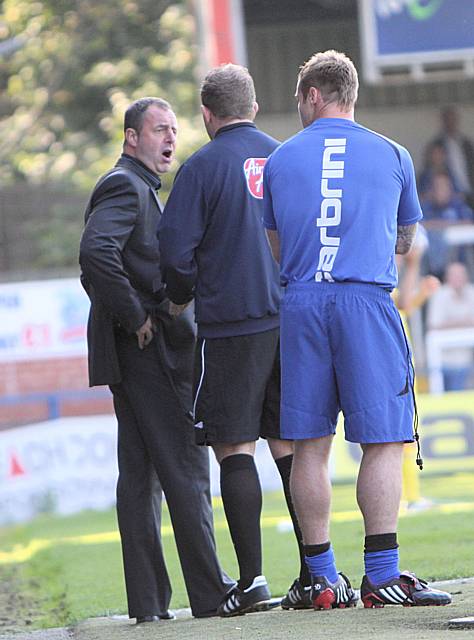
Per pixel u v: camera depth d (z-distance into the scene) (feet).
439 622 48.01
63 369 164.66
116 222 63.21
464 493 126.52
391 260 55.06
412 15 163.94
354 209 54.34
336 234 54.34
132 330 63.26
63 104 309.22
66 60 307.17
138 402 64.34
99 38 305.73
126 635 55.42
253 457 61.72
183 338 64.39
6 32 310.65
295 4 200.44
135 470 64.90
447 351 195.11
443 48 163.73
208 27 174.40
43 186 219.00
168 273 61.05
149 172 65.62
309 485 55.62
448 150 209.77
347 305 54.03
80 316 165.37
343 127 55.83
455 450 146.72
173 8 302.25
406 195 56.13
